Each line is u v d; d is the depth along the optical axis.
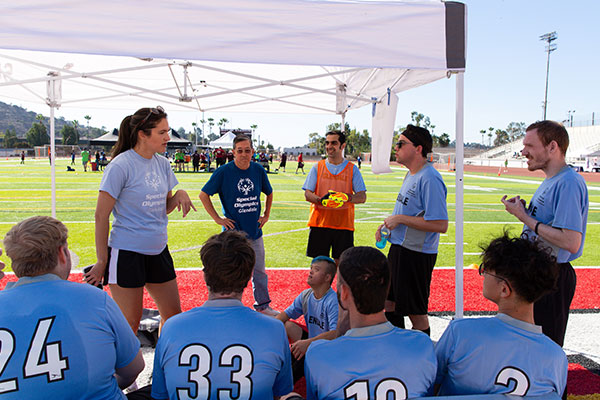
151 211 2.66
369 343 1.46
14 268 1.45
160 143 2.62
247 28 2.47
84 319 1.42
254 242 3.89
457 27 2.64
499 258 1.52
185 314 1.54
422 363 1.47
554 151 2.32
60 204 11.55
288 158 74.81
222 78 5.63
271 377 1.52
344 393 1.43
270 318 1.60
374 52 2.59
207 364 1.45
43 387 1.35
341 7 2.54
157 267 2.77
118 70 3.87
